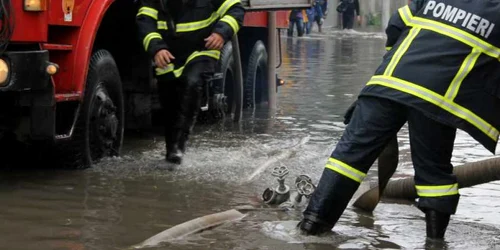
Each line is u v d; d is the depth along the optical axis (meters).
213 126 9.99
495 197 6.69
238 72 10.33
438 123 5.32
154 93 8.77
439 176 5.45
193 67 7.43
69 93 6.79
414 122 5.36
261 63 11.87
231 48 10.41
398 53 5.31
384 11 46.16
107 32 8.12
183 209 6.05
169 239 5.24
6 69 6.19
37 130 6.50
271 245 5.23
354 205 6.24
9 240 5.17
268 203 6.27
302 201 6.20
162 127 9.83
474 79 5.18
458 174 6.32
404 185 6.49
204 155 8.02
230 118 10.67
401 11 5.49
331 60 22.12
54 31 6.85
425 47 5.25
